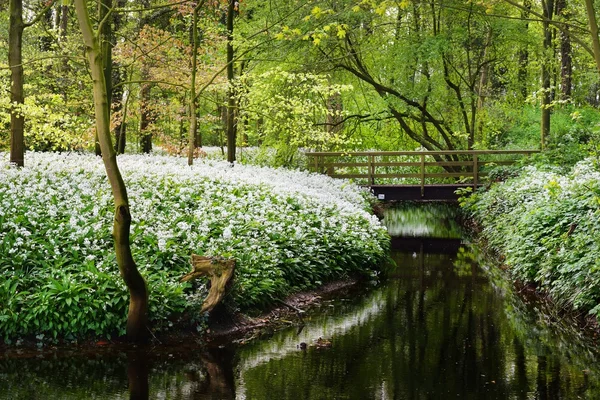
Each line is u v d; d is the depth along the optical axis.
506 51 25.73
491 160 27.39
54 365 8.73
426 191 26.00
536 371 8.59
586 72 24.72
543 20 8.16
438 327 10.81
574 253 11.24
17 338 9.32
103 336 9.52
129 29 21.38
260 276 11.54
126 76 20.05
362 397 7.64
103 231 11.30
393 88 26.27
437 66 25.58
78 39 20.89
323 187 22.09
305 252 13.27
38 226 11.31
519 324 11.02
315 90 21.05
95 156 19.86
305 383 8.13
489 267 16.20
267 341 9.97
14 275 9.83
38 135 15.77
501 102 28.03
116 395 7.73
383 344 9.85
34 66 20.03
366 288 13.70
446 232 22.50
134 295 9.13
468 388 7.94
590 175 14.81
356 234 15.00
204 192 14.71
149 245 11.16
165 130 26.44
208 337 9.97
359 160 30.16
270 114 22.03
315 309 11.95
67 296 9.52
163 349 9.41
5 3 20.66
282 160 26.50
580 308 10.75
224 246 11.74
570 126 23.98
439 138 29.88
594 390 7.86
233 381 8.23
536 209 14.15
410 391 7.84
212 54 21.98
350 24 22.61
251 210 13.93
